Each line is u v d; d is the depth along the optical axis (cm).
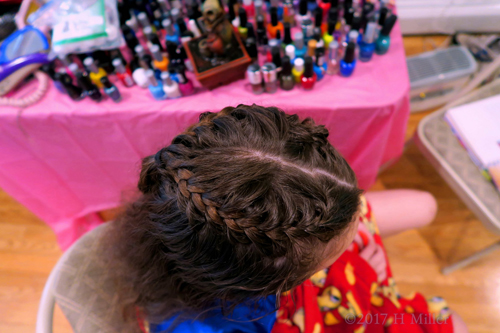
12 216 116
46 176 91
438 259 100
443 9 124
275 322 50
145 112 72
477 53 115
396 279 98
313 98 71
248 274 32
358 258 60
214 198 28
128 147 84
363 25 75
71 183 96
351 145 82
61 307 47
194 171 30
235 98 73
